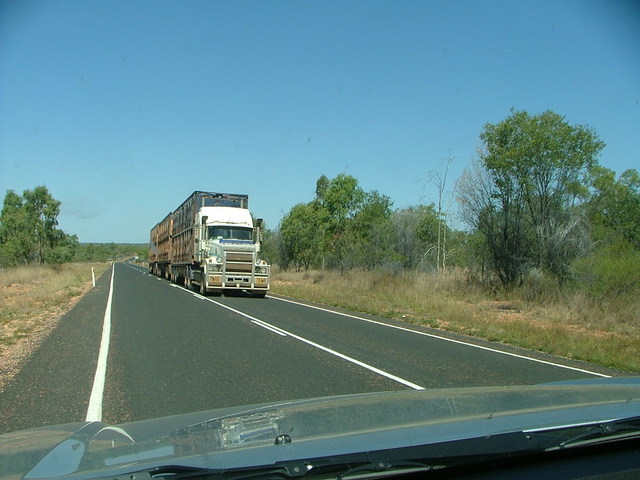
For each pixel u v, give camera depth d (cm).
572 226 2239
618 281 1933
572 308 1909
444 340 1408
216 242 2756
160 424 401
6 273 4138
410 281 2864
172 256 4075
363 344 1299
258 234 2859
